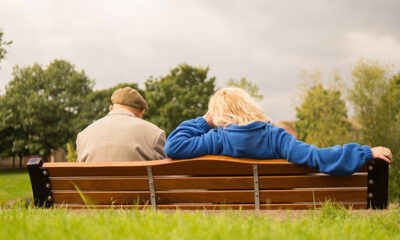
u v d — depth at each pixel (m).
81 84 55.38
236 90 2.70
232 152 2.53
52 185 2.68
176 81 48.22
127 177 2.57
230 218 2.32
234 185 2.50
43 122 52.25
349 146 2.37
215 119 2.62
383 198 2.49
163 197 2.57
